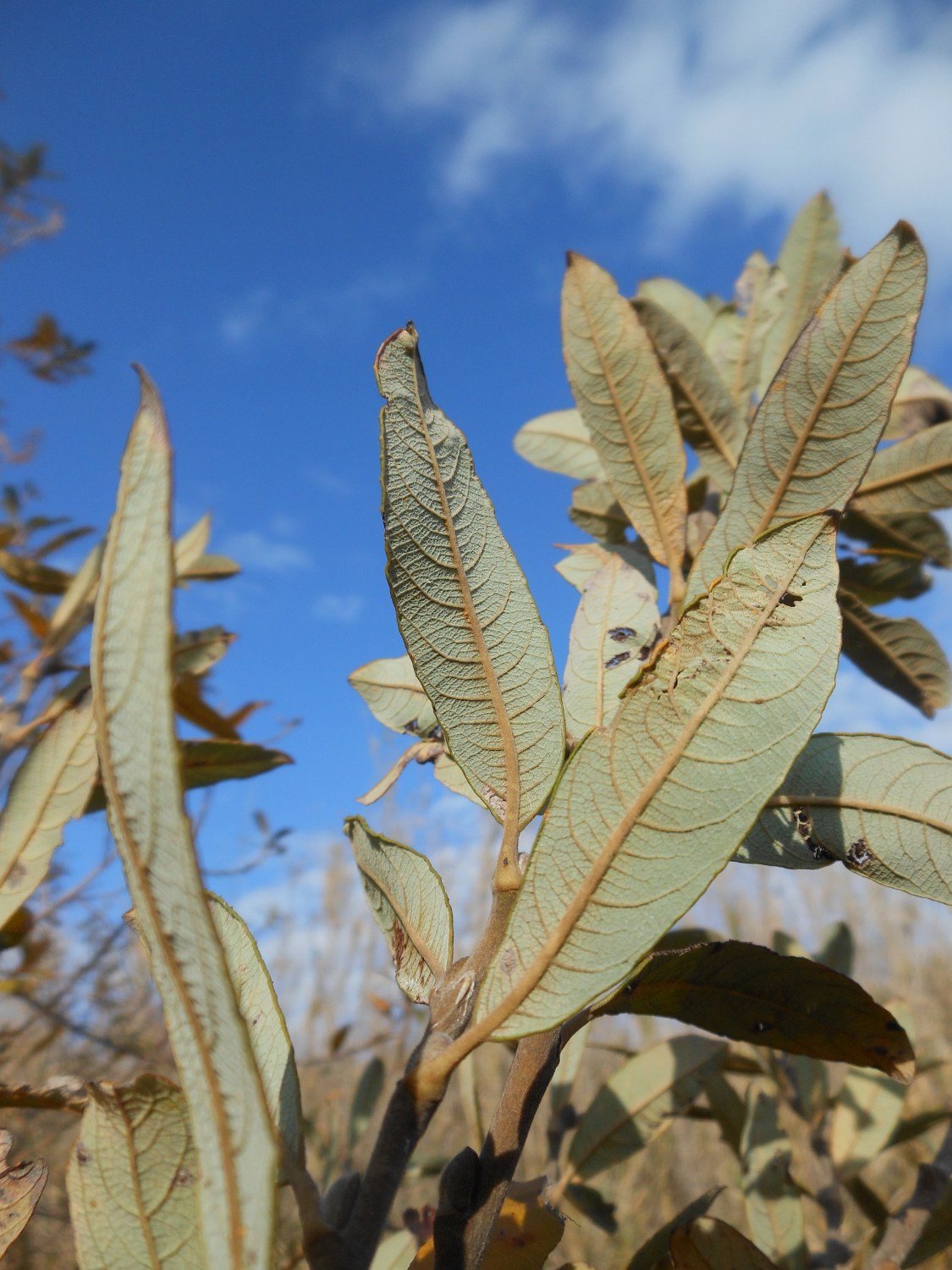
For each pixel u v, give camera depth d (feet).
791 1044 0.58
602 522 0.88
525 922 0.37
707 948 0.53
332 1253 0.33
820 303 0.55
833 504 0.53
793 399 0.54
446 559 0.45
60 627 1.03
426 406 0.46
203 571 1.28
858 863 0.54
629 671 0.57
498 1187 0.43
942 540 0.85
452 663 0.44
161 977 0.29
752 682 0.38
